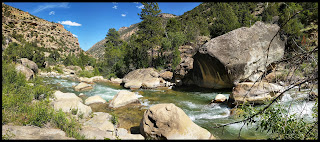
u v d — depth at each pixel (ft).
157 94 48.78
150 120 19.02
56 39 342.03
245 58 44.21
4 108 18.03
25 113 18.79
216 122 25.32
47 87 33.86
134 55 104.58
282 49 48.37
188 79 61.11
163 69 96.48
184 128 17.47
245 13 148.36
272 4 113.19
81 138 14.83
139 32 110.73
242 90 29.43
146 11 110.42
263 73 8.37
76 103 25.95
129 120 26.76
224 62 44.04
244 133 20.38
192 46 129.08
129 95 36.58
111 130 20.15
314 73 6.81
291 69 7.55
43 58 121.60
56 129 15.66
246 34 46.47
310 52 6.52
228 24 99.66
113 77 92.79
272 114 11.21
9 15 311.88
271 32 48.52
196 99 41.37
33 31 316.81
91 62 213.66
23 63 77.61
